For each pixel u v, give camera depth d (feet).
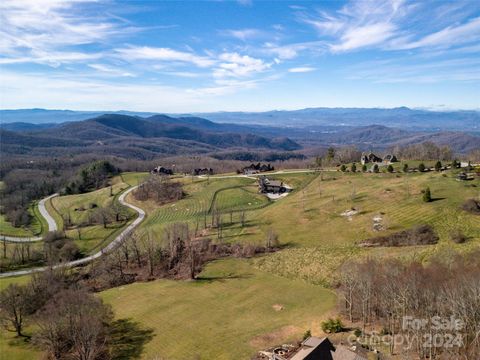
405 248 331.16
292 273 334.44
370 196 485.56
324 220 440.86
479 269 220.43
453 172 528.22
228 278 340.59
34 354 234.38
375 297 236.84
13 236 583.17
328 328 229.04
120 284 366.43
